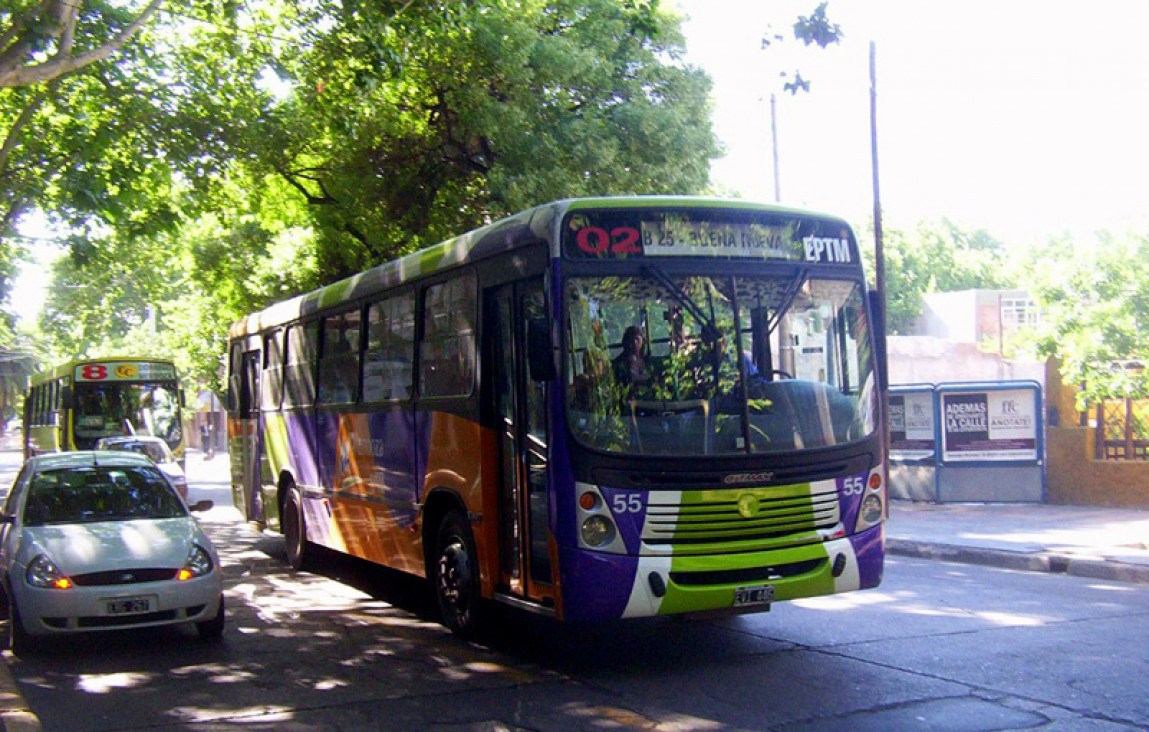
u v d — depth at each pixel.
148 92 18.45
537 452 8.13
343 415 12.17
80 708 7.52
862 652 8.52
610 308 7.87
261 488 15.75
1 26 14.54
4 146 16.86
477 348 8.92
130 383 29.06
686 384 7.90
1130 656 8.27
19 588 8.98
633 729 6.64
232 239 27.55
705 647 8.86
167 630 10.27
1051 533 15.40
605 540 7.57
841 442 8.25
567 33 21.23
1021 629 9.37
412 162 21.94
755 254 8.29
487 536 8.72
